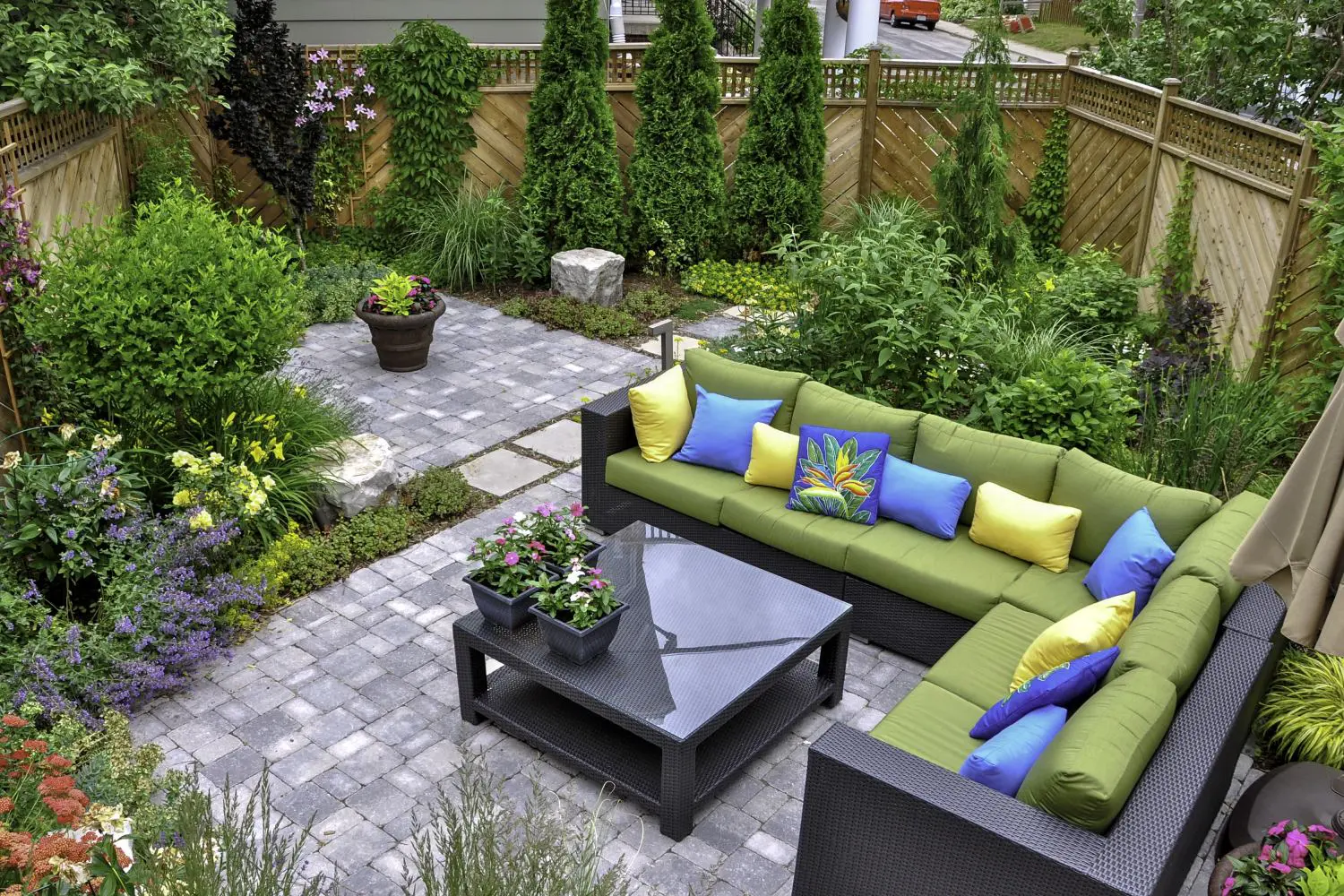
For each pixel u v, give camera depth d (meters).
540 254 9.98
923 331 6.55
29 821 3.51
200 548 5.17
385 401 7.83
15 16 7.42
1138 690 3.45
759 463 5.70
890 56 10.84
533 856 2.79
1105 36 12.61
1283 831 3.46
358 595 5.62
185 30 8.20
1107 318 8.91
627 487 6.05
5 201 5.37
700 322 9.52
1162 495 4.75
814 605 4.80
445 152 10.27
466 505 6.44
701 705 4.12
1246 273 7.94
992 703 4.16
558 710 4.68
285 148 9.42
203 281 5.39
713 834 4.14
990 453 5.25
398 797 4.26
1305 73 9.94
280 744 4.54
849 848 3.53
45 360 5.44
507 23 12.74
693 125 10.13
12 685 4.35
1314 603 2.71
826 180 11.23
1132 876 2.95
